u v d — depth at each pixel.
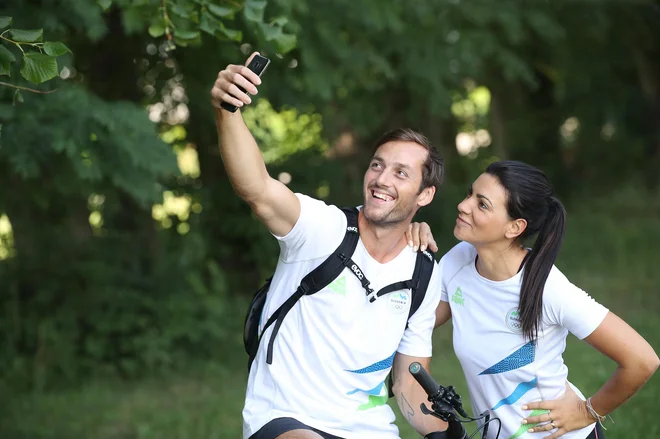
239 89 5.09
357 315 5.48
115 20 14.53
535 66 30.30
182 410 13.40
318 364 5.43
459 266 6.09
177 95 16.45
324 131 21.06
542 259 5.73
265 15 11.20
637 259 23.69
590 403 5.86
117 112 10.59
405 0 17.28
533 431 5.92
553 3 23.56
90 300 16.12
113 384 15.02
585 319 5.65
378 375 5.59
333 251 5.47
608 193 32.72
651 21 29.67
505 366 5.89
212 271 17.70
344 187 21.89
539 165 34.72
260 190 5.25
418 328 5.84
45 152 10.29
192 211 19.12
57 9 10.70
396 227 5.52
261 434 5.36
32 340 15.76
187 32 7.03
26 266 16.78
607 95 33.88
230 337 17.22
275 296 5.57
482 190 5.78
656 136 34.34
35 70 5.61
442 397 5.36
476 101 32.22
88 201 17.14
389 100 21.52
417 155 5.53
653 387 11.56
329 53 15.02
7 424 12.81
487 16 19.75
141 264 17.80
